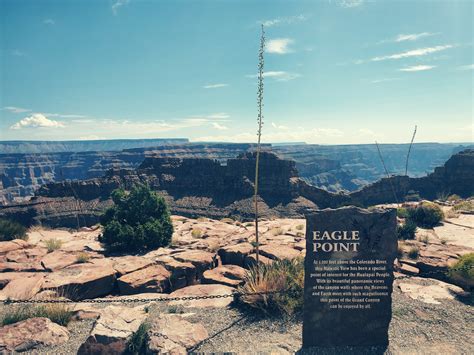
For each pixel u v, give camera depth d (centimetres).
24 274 439
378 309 278
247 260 482
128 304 356
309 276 279
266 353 262
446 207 1066
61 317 314
